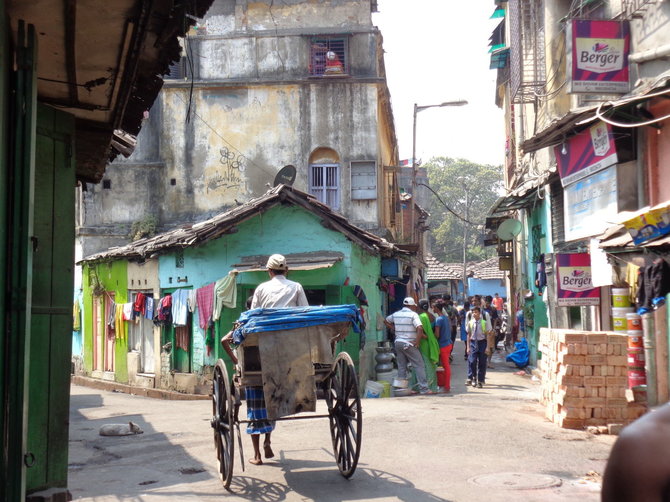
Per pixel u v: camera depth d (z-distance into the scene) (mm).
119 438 10180
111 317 20859
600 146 12250
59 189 6426
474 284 58562
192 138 25875
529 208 21344
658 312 10703
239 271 15555
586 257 13516
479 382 16406
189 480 7367
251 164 25609
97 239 25625
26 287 4629
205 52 26000
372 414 11250
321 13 25797
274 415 6953
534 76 18266
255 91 25750
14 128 4859
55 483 6168
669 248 8148
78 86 6398
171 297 17453
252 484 7098
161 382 17812
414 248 21656
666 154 11148
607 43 12602
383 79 25250
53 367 6191
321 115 25484
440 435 9344
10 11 4961
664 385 10648
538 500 6242
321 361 7121
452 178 80875
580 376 9719
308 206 15984
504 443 8781
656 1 11836
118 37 5469
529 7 19156
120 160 25969
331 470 7551
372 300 19078
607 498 1369
